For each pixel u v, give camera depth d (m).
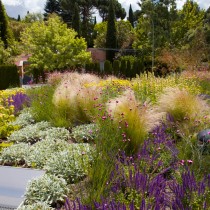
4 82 19.89
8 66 19.97
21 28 45.88
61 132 5.51
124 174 2.96
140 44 33.09
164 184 2.84
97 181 3.04
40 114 6.73
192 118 5.22
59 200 3.10
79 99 6.38
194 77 10.50
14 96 9.37
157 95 6.89
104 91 7.50
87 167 3.51
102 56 37.16
